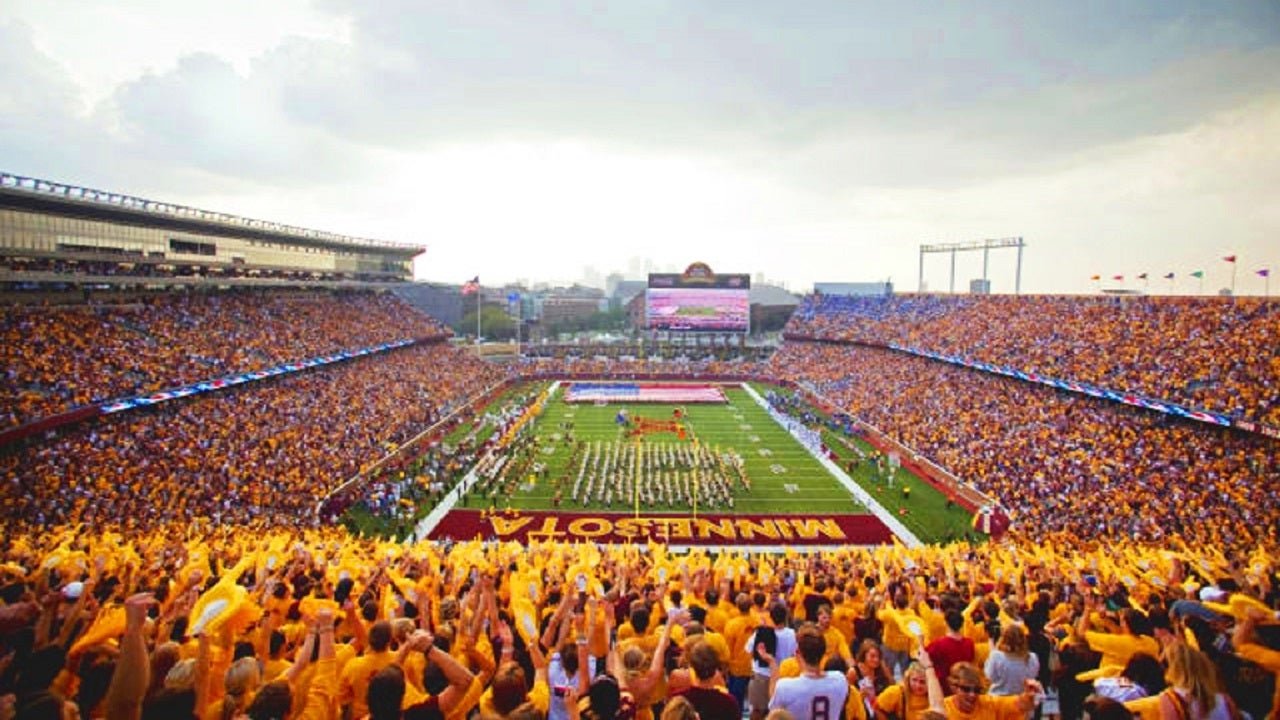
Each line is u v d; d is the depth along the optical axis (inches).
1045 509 1567.4
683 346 4692.4
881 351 3543.3
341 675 299.4
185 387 1846.7
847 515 1749.5
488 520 1695.4
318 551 959.6
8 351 1604.3
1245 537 1248.8
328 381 2549.2
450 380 3304.6
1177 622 354.6
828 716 269.3
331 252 3476.9
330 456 1883.6
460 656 360.2
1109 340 2233.0
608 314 7470.5
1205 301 2146.9
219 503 1448.1
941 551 1160.2
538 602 544.1
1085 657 386.9
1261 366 1712.6
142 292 2268.7
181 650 343.3
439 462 2126.0
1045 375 2224.4
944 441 2188.7
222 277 2623.0
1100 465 1697.8
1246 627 337.1
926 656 331.0
